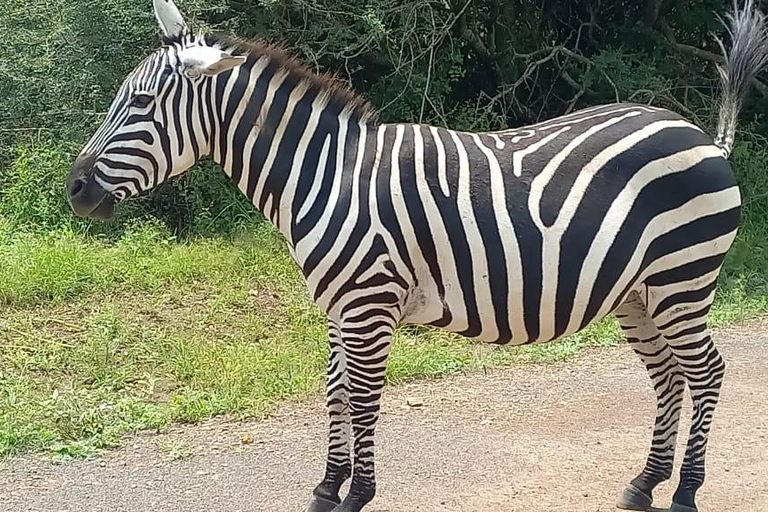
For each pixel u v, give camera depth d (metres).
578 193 3.32
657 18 10.88
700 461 3.61
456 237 3.28
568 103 10.46
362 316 3.31
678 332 3.51
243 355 6.05
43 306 6.76
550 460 4.46
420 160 3.33
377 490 4.09
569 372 6.06
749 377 5.88
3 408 5.09
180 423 5.08
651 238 3.37
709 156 3.44
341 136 3.40
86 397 5.34
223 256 7.91
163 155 3.39
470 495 4.02
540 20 10.93
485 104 10.83
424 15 9.38
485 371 6.07
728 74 3.72
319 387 5.62
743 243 8.96
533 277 3.30
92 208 3.35
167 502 4.02
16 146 9.29
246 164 3.45
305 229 3.36
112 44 8.79
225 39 3.49
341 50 9.27
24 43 9.74
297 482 4.23
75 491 4.14
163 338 6.34
